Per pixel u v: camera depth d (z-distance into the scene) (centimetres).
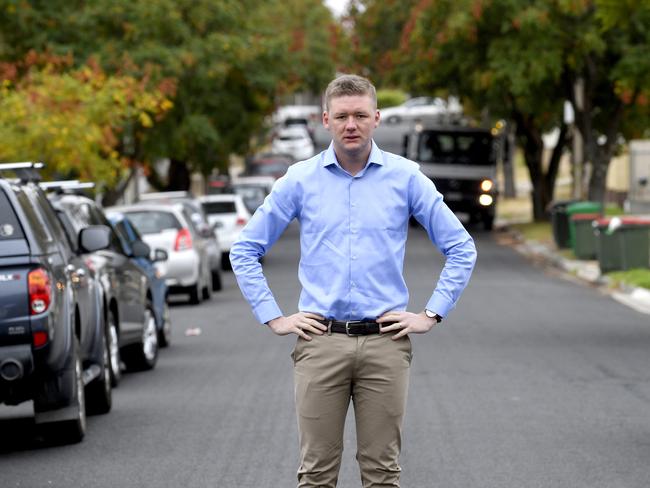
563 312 2647
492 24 4728
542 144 5606
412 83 5531
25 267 1222
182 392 1666
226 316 2758
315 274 780
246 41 5194
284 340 2272
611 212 5662
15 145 3219
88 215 1781
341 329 777
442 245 785
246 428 1383
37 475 1168
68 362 1270
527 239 4847
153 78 4706
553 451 1240
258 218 782
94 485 1121
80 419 1304
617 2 2752
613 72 4406
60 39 4759
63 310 1263
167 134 4900
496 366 1852
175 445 1295
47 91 3450
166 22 4803
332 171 780
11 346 1216
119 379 1750
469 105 6412
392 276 780
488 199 5588
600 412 1459
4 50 4572
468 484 1102
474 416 1435
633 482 1106
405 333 773
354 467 1179
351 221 776
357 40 5922
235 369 1886
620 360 1914
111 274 1703
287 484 1107
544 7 4481
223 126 5406
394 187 779
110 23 4819
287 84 5684
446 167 5631
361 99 766
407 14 5691
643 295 2930
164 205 3042
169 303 3125
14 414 1566
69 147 3284
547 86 4919
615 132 4775
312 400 780
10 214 1233
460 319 2512
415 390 1631
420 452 1240
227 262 4203
